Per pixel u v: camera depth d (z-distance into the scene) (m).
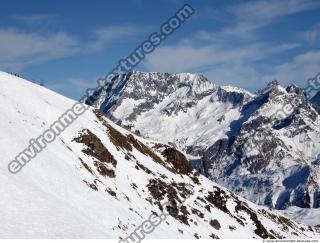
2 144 58.62
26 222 43.88
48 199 50.97
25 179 52.91
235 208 120.31
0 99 78.75
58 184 57.84
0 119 66.81
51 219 46.75
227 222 103.56
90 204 58.62
